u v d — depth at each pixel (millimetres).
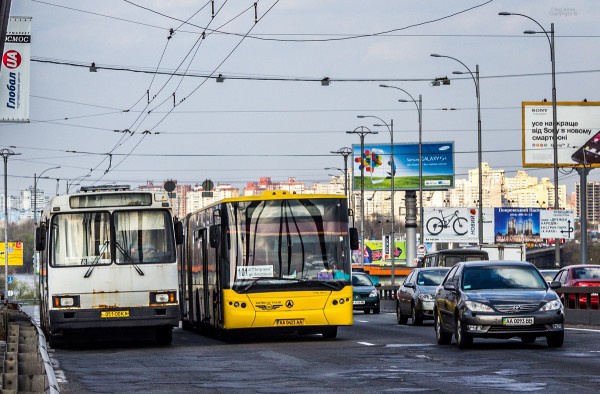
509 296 42656
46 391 22062
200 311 59594
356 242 51156
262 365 37344
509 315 41844
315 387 29688
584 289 61281
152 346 49906
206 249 56625
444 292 46500
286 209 50938
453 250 91562
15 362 22312
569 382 29797
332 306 50469
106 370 36219
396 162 187625
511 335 42375
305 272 50562
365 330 61719
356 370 34594
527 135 144125
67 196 48625
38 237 48188
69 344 52875
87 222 48500
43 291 54188
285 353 42906
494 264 45281
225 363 38500
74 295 47969
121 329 50812
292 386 30094
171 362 39406
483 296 42688
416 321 68750
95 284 48094
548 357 38281
